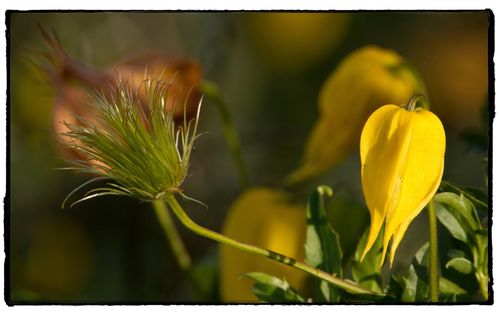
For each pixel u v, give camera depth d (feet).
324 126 1.96
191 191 2.34
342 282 1.64
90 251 2.32
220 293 1.99
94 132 1.65
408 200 1.58
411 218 1.58
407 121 1.58
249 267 1.93
